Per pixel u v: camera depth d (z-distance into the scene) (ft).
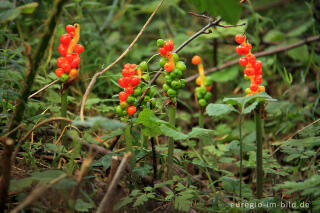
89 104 2.91
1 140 2.15
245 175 2.92
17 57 3.01
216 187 2.65
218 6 2.27
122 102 2.38
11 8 2.24
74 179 2.16
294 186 2.25
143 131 2.41
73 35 2.33
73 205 2.19
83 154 2.55
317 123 2.77
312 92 3.49
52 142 2.59
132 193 2.37
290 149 2.55
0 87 2.41
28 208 2.23
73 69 2.34
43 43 2.18
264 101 2.34
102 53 3.61
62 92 2.37
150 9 3.15
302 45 3.64
